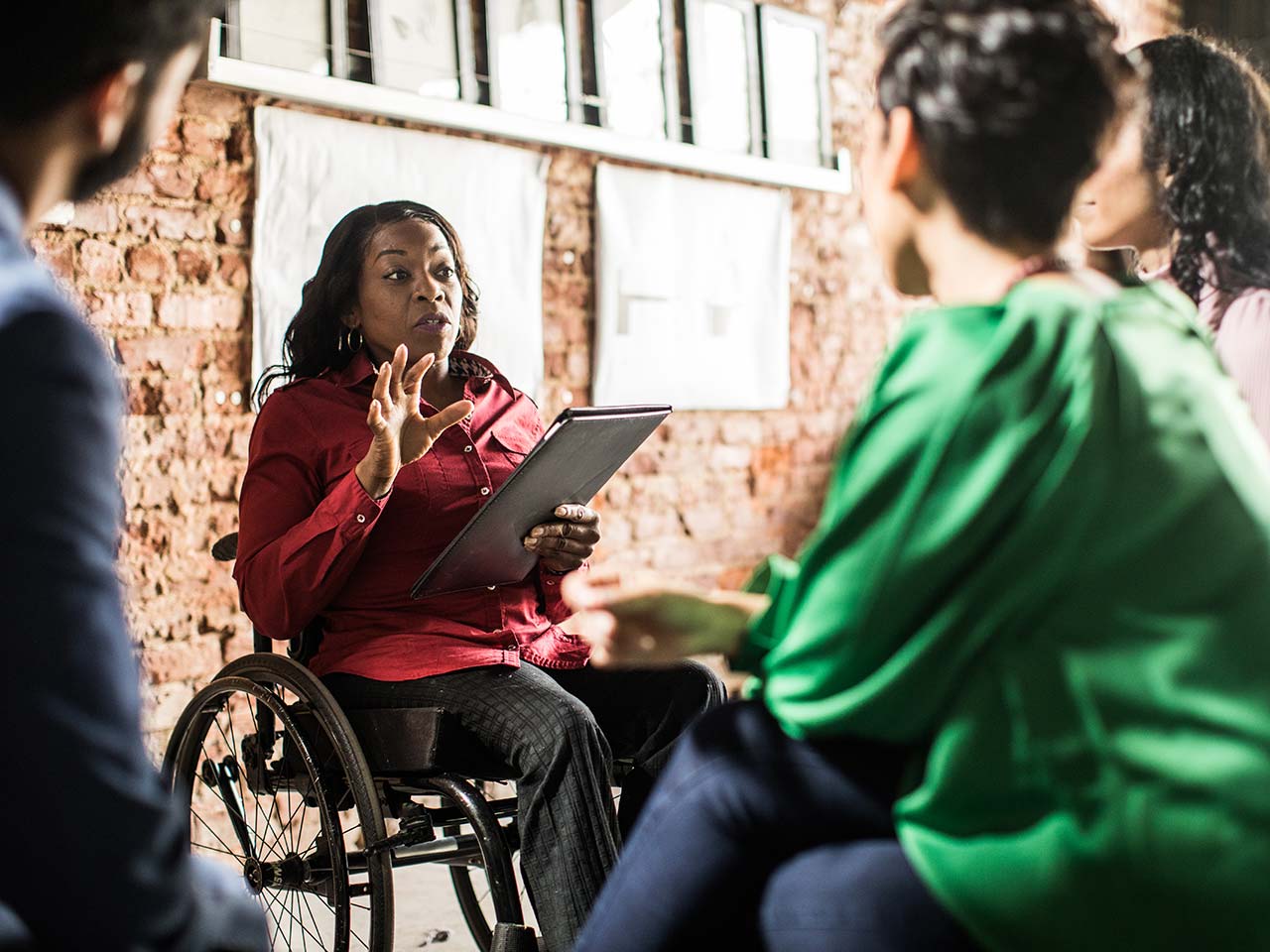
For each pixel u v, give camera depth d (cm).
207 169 303
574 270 383
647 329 399
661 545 412
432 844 200
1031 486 88
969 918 88
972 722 89
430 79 340
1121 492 88
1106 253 170
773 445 448
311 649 214
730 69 424
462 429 219
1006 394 90
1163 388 92
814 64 452
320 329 222
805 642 94
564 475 190
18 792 66
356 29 328
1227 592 88
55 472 68
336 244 221
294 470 208
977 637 88
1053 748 86
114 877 68
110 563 71
